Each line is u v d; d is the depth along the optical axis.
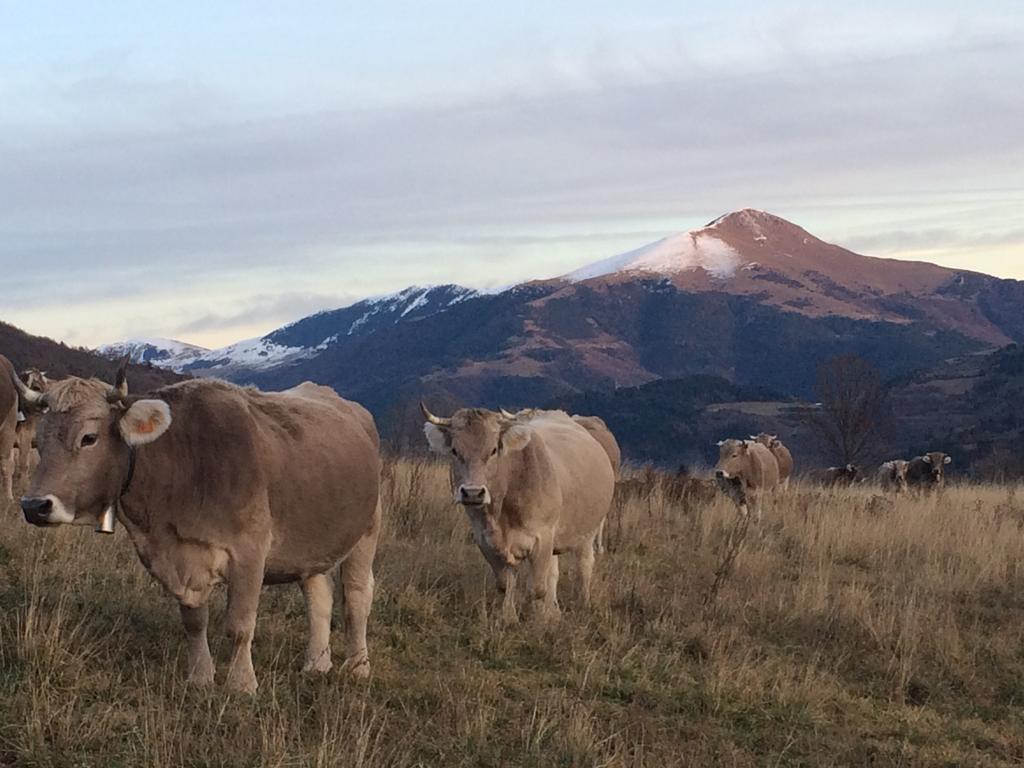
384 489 10.41
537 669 6.73
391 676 6.22
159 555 5.46
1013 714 7.03
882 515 12.73
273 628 6.57
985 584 9.81
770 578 9.51
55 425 5.29
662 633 7.47
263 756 4.75
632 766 5.48
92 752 4.79
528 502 7.67
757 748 6.09
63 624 5.84
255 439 5.64
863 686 7.21
